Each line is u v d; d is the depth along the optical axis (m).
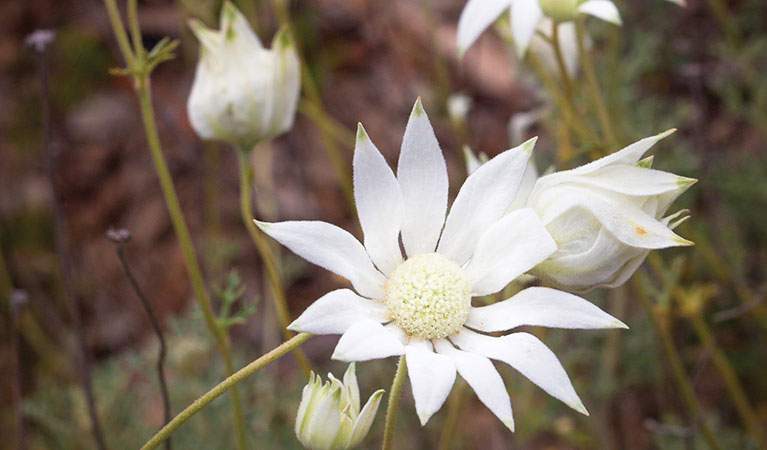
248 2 0.50
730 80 0.48
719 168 0.45
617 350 0.42
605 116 0.35
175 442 0.39
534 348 0.27
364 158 0.28
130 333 0.50
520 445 0.42
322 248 0.27
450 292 0.28
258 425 0.40
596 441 0.42
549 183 0.28
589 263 0.28
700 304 0.38
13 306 0.36
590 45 0.41
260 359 0.28
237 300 0.49
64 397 0.42
